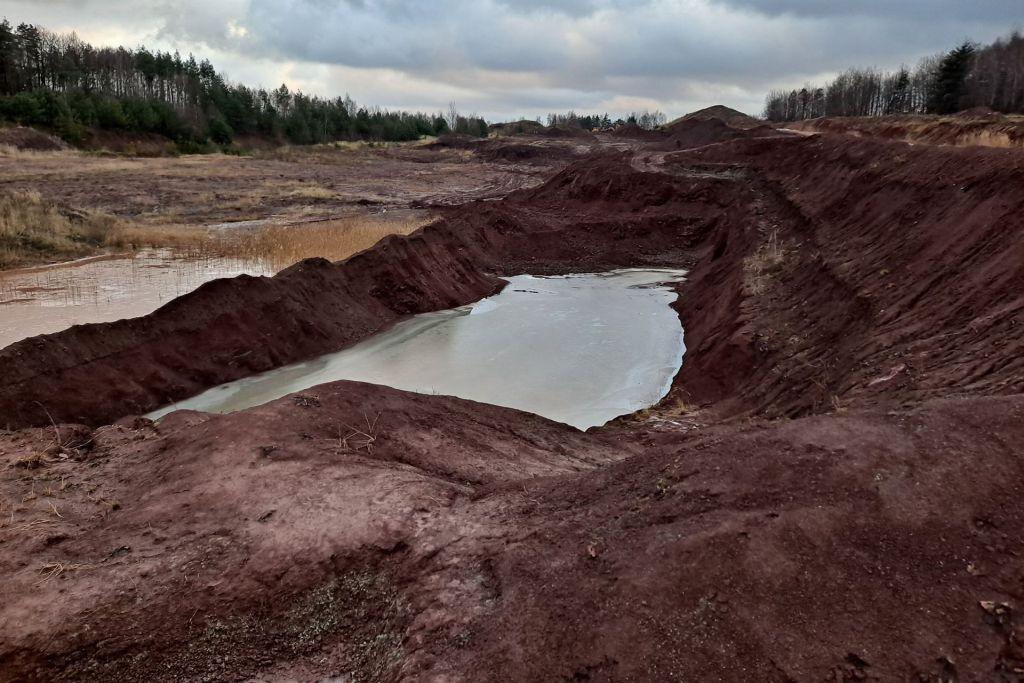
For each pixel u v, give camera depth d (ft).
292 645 16.22
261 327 49.39
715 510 16.17
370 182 166.61
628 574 15.08
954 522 14.53
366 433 27.27
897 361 31.40
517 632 14.70
